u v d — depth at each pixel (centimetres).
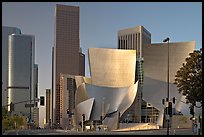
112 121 11150
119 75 12000
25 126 13038
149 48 11312
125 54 11962
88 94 11944
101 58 12031
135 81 12875
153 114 11600
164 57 11119
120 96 11681
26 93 19088
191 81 5178
